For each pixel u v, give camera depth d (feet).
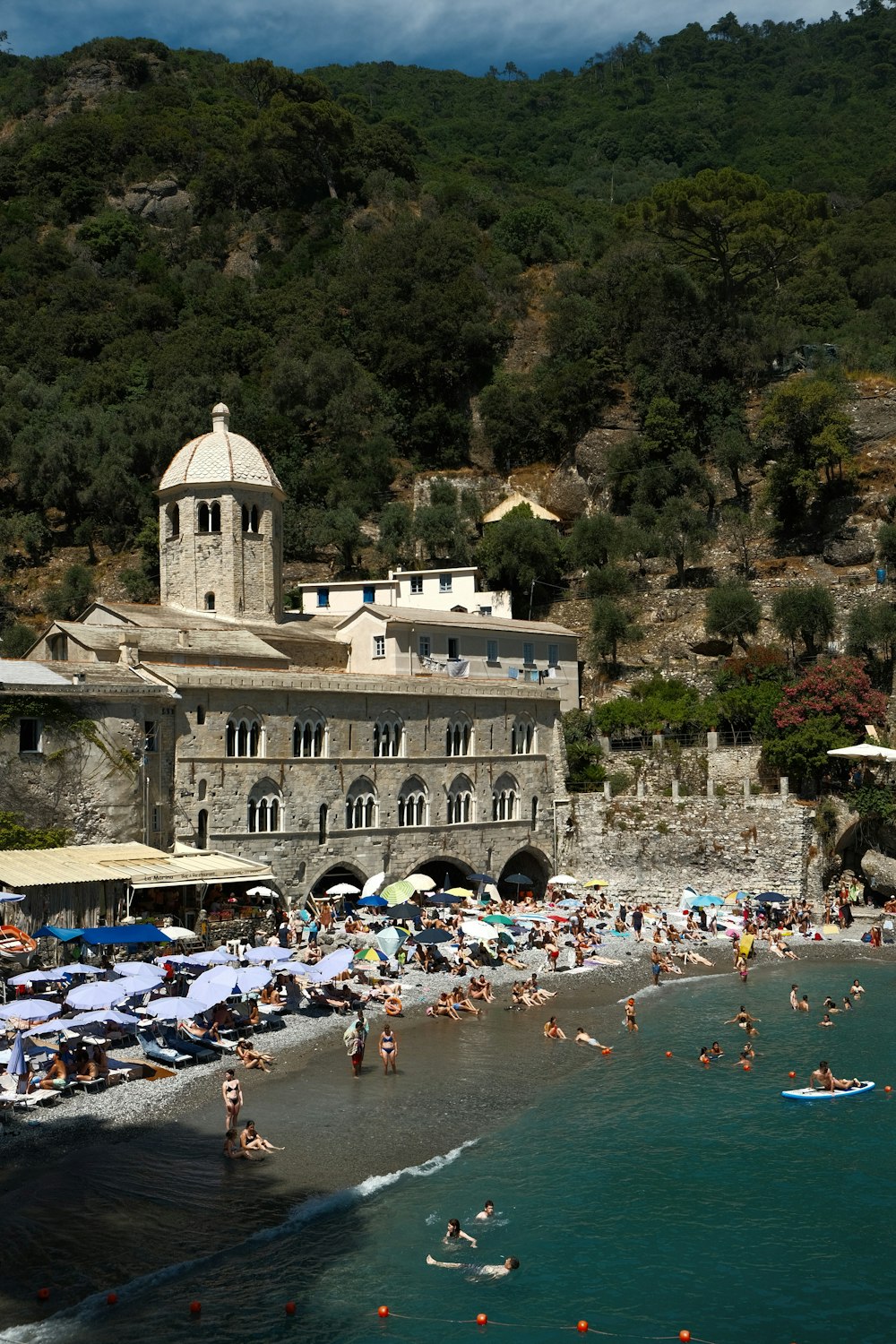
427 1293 112.27
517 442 561.43
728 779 324.39
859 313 594.65
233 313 636.48
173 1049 174.60
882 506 444.14
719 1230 126.72
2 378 583.17
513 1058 184.34
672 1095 168.86
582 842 322.75
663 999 224.53
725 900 299.38
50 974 176.04
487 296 619.26
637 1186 137.08
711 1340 106.52
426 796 292.61
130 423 549.54
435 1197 132.36
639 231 633.20
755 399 532.73
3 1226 120.06
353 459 548.72
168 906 233.14
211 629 297.74
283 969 197.57
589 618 431.84
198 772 247.70
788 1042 195.72
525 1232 125.39
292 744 264.52
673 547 441.27
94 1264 113.50
